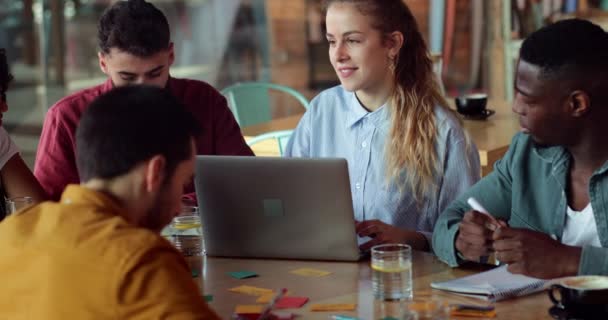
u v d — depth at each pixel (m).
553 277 1.97
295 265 2.26
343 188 2.19
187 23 8.84
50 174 2.86
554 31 1.99
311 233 2.26
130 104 1.57
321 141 2.85
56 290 1.46
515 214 2.25
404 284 1.94
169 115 1.58
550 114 2.00
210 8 8.84
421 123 2.62
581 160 2.11
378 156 2.69
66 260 1.46
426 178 2.62
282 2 8.59
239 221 2.31
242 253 2.34
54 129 2.89
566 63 1.95
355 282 2.09
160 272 1.45
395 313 1.85
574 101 1.98
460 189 2.61
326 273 2.17
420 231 2.59
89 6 8.89
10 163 2.71
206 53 8.85
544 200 2.21
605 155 2.07
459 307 1.84
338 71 2.68
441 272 2.16
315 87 8.48
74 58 8.93
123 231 1.48
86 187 1.56
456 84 6.26
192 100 3.05
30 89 8.79
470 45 6.20
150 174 1.56
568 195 2.17
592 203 2.08
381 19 2.61
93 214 1.52
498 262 2.17
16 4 8.78
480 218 2.13
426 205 2.64
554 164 2.16
